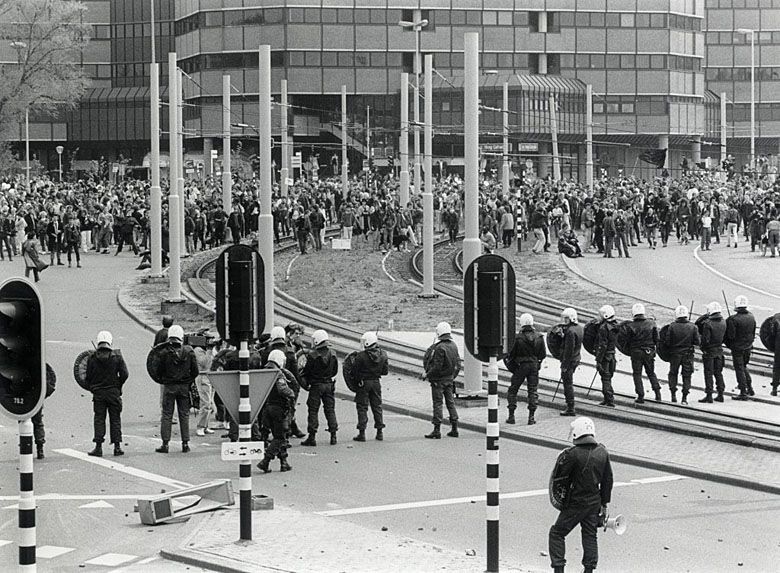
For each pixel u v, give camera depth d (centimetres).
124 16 14325
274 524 1956
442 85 12500
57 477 2331
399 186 8994
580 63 13200
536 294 5056
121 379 2538
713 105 14462
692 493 2217
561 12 13088
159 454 2548
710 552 1828
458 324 4303
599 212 6475
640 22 13275
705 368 3012
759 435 2644
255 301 1834
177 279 4578
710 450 2555
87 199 7319
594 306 4722
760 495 2203
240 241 6706
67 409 3044
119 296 5022
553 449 2625
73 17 10475
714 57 14712
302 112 12594
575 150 13150
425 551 1791
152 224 5397
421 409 3028
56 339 4103
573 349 2889
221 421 2852
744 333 3038
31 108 10812
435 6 12656
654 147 13425
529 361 2805
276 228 7219
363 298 4953
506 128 8950
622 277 5550
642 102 13325
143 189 8075
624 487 2266
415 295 5034
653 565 1758
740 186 8312
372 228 7250
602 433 2733
